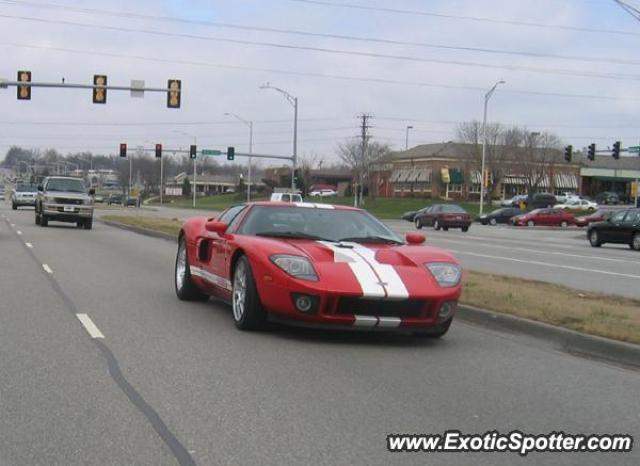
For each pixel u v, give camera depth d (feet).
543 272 59.93
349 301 25.27
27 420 17.60
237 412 18.48
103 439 16.42
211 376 21.81
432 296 25.72
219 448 15.98
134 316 31.71
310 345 26.35
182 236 36.96
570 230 176.86
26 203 180.04
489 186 258.37
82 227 102.58
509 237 130.52
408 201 294.87
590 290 45.65
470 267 61.62
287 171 456.04
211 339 26.99
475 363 24.75
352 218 31.17
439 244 98.32
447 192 315.58
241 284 28.37
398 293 25.27
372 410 18.95
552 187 331.16
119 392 20.02
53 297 36.50
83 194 99.35
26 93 120.88
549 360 25.68
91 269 49.44
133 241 78.48
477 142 290.35
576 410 19.72
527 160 283.59
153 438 16.53
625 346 25.84
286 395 20.06
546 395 21.08
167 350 25.13
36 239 75.97
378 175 332.80
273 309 26.18
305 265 25.70
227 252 29.71
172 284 42.88
